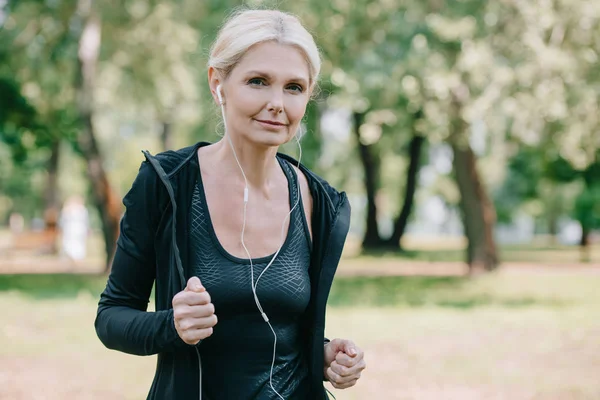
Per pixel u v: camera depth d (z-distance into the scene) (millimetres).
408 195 28016
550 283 15086
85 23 14891
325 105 14969
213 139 14086
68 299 11453
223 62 1854
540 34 12031
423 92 12250
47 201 24406
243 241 1887
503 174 36219
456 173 16500
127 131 30906
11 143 17703
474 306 11266
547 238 57094
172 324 1717
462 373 6562
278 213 1955
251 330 1842
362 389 5957
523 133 13180
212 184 1911
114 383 6000
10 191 44375
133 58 16641
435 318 9836
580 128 12766
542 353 7496
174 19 16062
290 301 1868
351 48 12562
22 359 6883
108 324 1811
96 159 15320
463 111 11977
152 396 1887
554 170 23359
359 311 10578
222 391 1825
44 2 15203
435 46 11969
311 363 1949
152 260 1887
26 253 23812
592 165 22672
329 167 30875
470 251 16766
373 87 11938
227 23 1918
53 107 16625
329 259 1978
